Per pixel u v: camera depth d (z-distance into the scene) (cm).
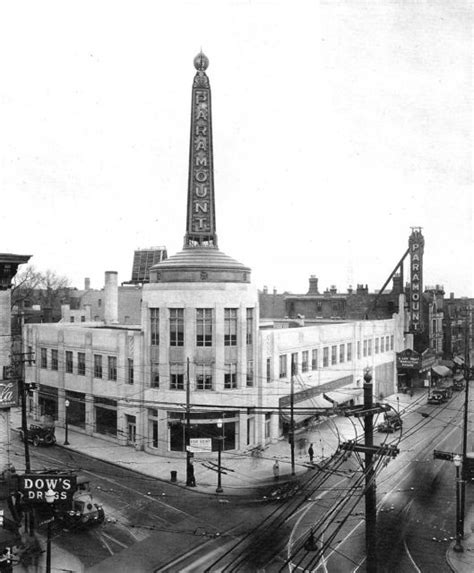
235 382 4841
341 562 2698
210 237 5362
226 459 4603
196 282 4900
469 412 6600
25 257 3353
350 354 6750
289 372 5472
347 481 4019
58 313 10819
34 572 2631
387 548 2870
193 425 4719
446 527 3166
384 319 8506
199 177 5372
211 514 3394
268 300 9856
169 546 2925
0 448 3294
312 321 7875
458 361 8975
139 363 4956
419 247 8506
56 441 5184
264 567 2641
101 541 3000
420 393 8056
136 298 8750
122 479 4097
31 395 6219
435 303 9969
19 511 3156
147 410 4909
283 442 5231
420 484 3953
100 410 5425
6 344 3341
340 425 5906
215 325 4772
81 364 5591
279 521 3253
